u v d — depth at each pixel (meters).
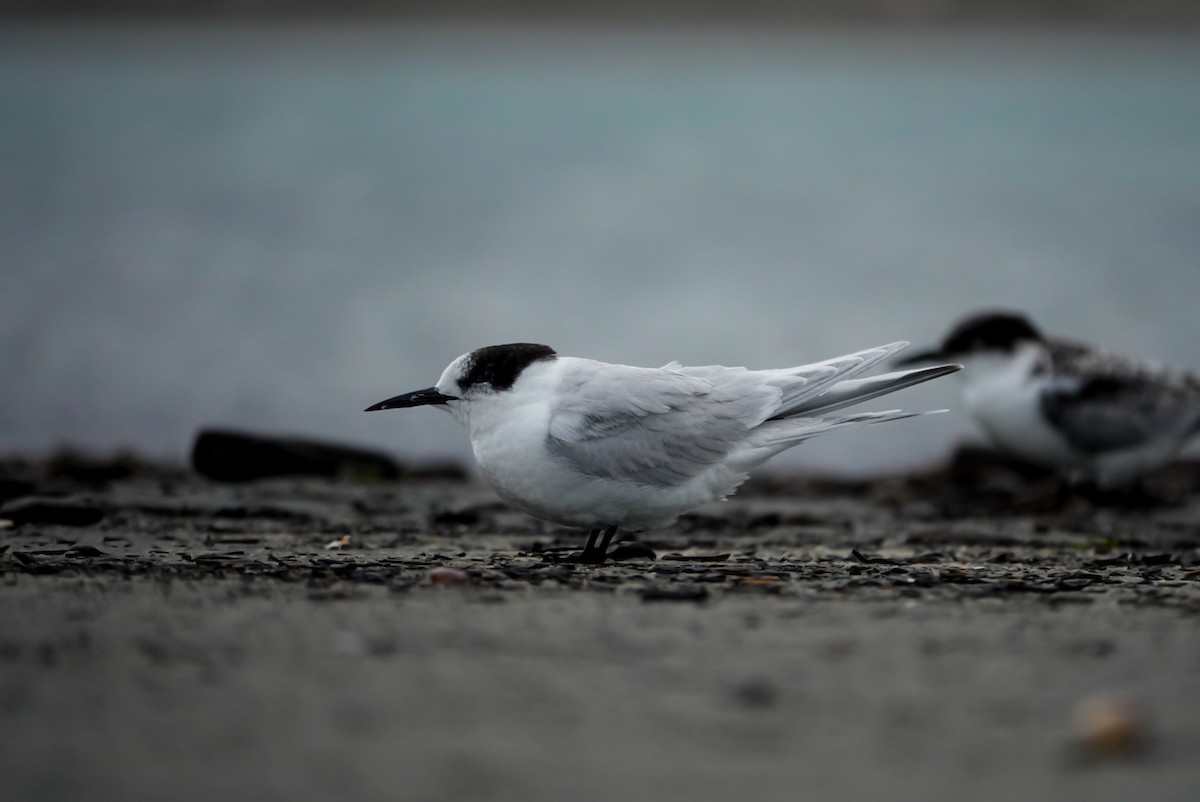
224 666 5.50
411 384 22.88
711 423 8.78
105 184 43.56
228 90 72.94
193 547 9.50
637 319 28.14
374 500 13.28
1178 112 66.44
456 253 34.50
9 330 25.33
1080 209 41.16
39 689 5.16
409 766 4.41
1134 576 8.26
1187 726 4.88
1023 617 6.67
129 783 4.23
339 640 5.95
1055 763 4.51
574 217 39.84
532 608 6.73
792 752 4.60
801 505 14.20
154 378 22.70
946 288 30.91
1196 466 17.77
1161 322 27.47
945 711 5.04
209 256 33.38
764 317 28.38
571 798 4.17
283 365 23.75
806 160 51.81
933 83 82.81
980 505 14.43
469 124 61.03
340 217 38.91
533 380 8.77
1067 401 14.35
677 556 9.38
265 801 4.09
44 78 76.50
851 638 6.14
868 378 9.11
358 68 89.56
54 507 10.92
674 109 67.69
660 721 4.89
